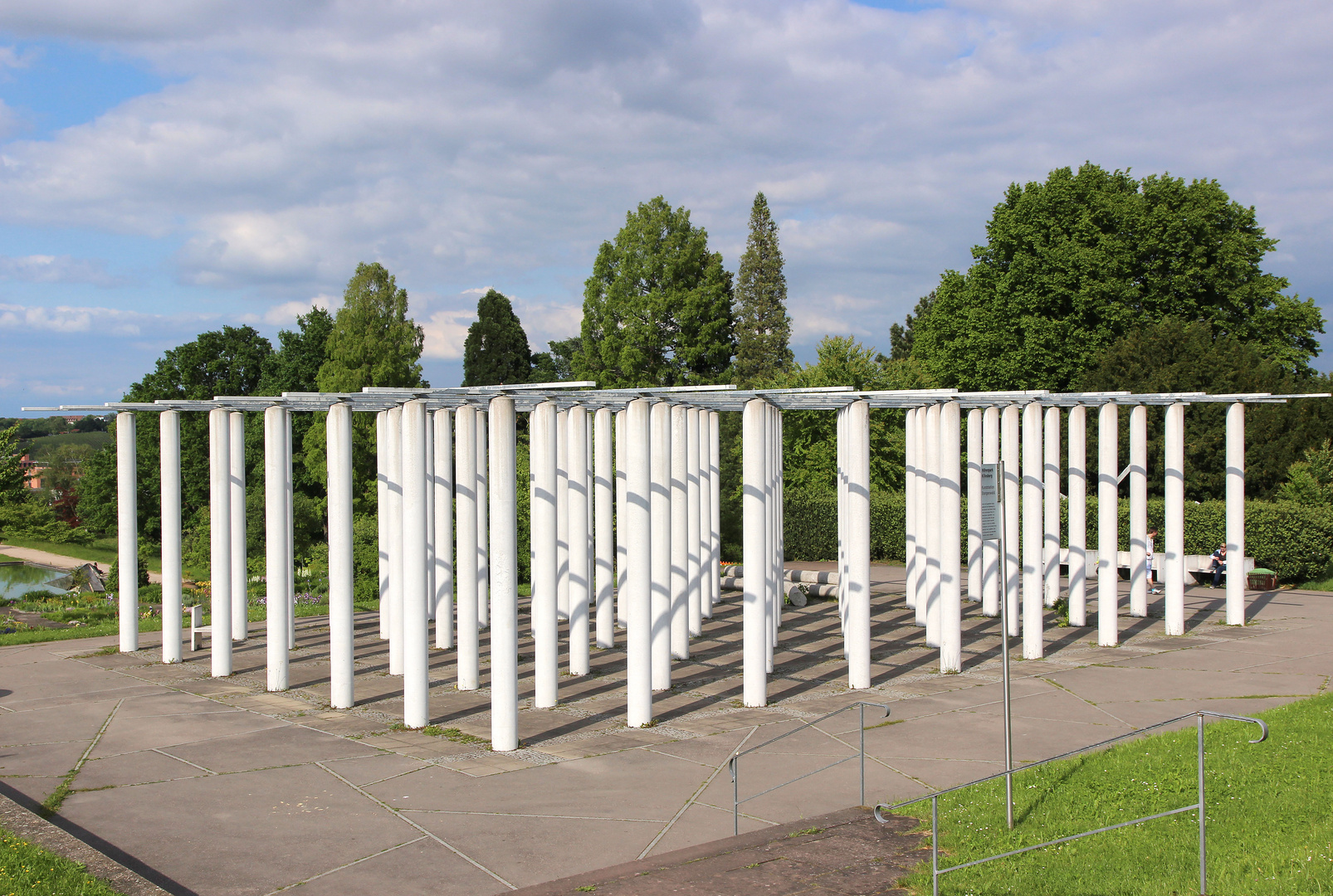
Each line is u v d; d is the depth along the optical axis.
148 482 55.81
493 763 11.29
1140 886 7.03
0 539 50.28
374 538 27.34
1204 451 32.47
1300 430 32.62
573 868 8.09
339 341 45.44
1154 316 38.31
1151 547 29.17
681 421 17.45
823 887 7.23
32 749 12.02
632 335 51.12
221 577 16.55
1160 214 37.25
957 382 43.22
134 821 9.37
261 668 17.20
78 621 25.47
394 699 14.80
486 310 65.44
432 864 8.23
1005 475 20.83
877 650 18.41
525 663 17.73
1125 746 10.95
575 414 16.28
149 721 13.45
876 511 36.81
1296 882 6.95
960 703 13.75
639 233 51.88
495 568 11.97
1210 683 14.65
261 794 10.18
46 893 7.14
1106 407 18.19
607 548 18.89
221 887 7.82
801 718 13.19
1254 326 38.97
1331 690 13.95
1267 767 9.77
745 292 77.69
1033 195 40.19
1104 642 18.11
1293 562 26.25
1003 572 16.97
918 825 8.62
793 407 17.44
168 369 58.03
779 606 21.27
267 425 15.88
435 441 19.94
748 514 13.95
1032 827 8.38
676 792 10.06
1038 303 39.28
